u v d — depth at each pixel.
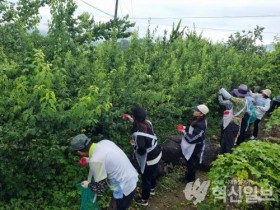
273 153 5.05
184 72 8.55
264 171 4.69
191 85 7.91
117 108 5.75
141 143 5.15
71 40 6.34
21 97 4.51
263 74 12.25
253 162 4.89
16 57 5.51
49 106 4.46
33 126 4.50
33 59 5.01
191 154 6.34
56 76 5.00
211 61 10.34
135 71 6.64
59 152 5.02
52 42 6.04
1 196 4.86
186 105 8.19
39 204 4.99
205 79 9.09
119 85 6.00
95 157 4.10
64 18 6.28
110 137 5.74
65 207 4.98
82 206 4.47
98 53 6.50
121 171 4.22
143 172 5.31
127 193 4.30
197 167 7.25
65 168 5.36
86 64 5.80
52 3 6.26
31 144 4.80
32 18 6.56
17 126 4.53
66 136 5.19
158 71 7.95
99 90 5.39
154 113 6.85
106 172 4.16
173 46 10.59
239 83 10.31
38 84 4.50
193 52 10.24
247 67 12.16
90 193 4.42
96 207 4.47
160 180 6.48
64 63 5.55
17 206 4.80
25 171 5.05
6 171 4.60
